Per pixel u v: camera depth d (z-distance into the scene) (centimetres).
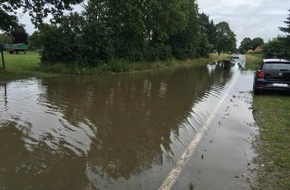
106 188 558
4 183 571
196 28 5828
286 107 1266
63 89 1688
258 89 1585
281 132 905
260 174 620
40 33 2823
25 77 2186
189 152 742
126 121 1033
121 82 2141
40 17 2766
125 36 3572
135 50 3731
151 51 4172
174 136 876
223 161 687
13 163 659
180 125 997
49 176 603
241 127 967
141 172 628
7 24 2653
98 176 607
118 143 805
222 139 845
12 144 772
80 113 1122
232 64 5594
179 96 1574
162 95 1594
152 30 4516
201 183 579
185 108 1270
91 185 569
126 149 762
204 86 2031
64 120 1014
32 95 1449
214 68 4188
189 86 2012
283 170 639
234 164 670
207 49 7300
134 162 680
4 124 940
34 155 706
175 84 2114
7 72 2322
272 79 1555
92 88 1773
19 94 1463
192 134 898
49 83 1930
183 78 2577
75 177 601
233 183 581
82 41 2794
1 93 1477
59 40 2752
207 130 935
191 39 5791
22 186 561
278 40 4316
